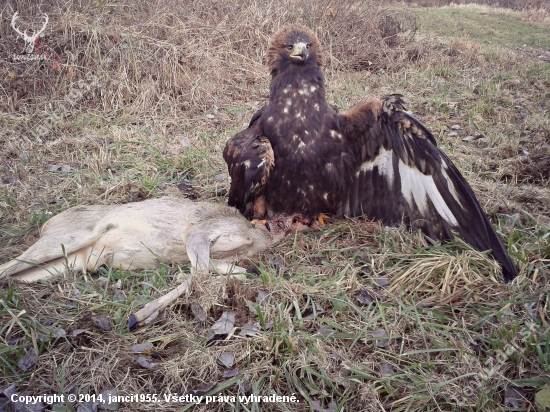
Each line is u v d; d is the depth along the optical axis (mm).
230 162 1512
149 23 2990
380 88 3172
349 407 988
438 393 990
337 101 2836
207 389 998
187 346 1101
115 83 2682
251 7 3418
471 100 2922
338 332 1141
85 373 1042
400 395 1004
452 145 2252
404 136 1414
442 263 1323
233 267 1338
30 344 1079
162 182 1892
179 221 1390
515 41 5316
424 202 1484
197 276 1244
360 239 1500
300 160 1486
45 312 1181
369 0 4059
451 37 4840
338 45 3717
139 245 1350
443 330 1145
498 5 7828
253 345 1080
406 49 3908
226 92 2928
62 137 2254
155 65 2830
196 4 3336
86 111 2605
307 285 1273
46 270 1297
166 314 1189
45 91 2656
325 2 3818
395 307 1202
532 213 1639
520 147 2197
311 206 1562
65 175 1948
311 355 1055
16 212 1652
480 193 1746
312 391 1001
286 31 1527
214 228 1380
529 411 955
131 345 1104
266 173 1458
